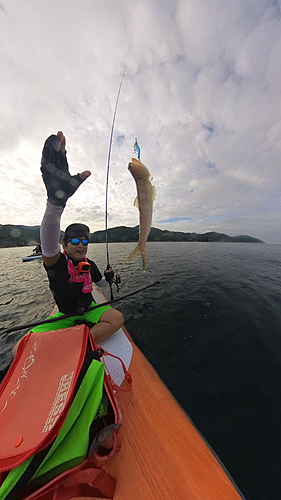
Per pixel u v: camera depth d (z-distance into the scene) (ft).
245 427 6.35
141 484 3.94
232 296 18.81
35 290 25.18
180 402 7.32
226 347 10.62
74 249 8.25
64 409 3.75
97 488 3.51
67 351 5.20
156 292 20.22
